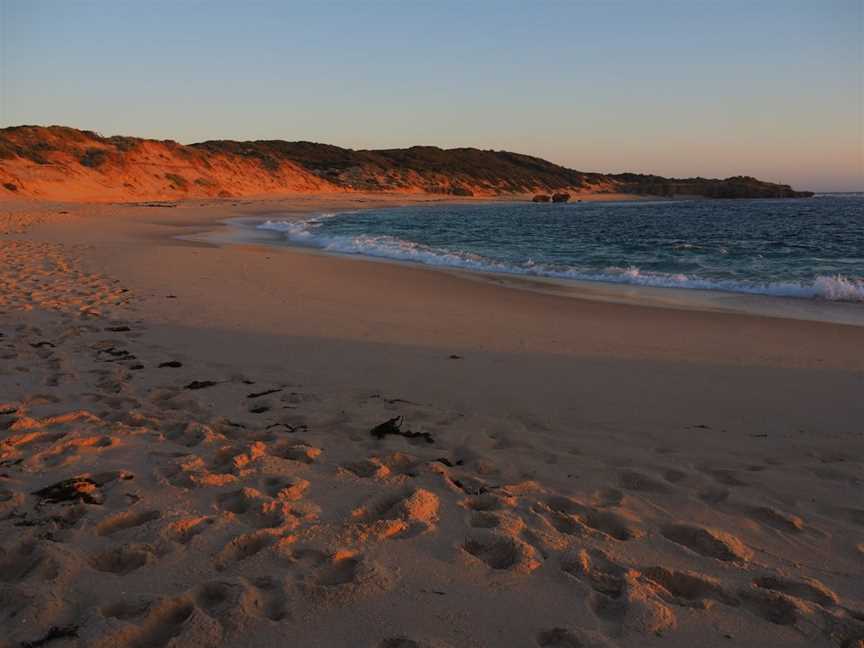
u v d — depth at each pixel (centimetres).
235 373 548
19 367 533
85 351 597
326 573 243
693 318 872
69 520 278
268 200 5984
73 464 338
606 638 208
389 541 268
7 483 312
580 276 1320
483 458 381
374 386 527
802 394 526
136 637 201
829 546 284
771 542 287
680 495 336
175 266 1258
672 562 264
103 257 1350
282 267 1329
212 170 6400
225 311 826
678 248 2080
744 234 2866
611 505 321
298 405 469
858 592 247
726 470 370
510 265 1501
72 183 4769
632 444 414
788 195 12456
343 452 382
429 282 1198
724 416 471
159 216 3416
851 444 416
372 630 208
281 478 331
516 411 477
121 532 266
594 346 694
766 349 688
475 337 727
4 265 1148
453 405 486
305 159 9094
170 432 403
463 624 213
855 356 657
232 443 384
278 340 681
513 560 256
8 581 234
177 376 533
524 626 213
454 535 277
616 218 4653
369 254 1727
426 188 9306
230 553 253
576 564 254
